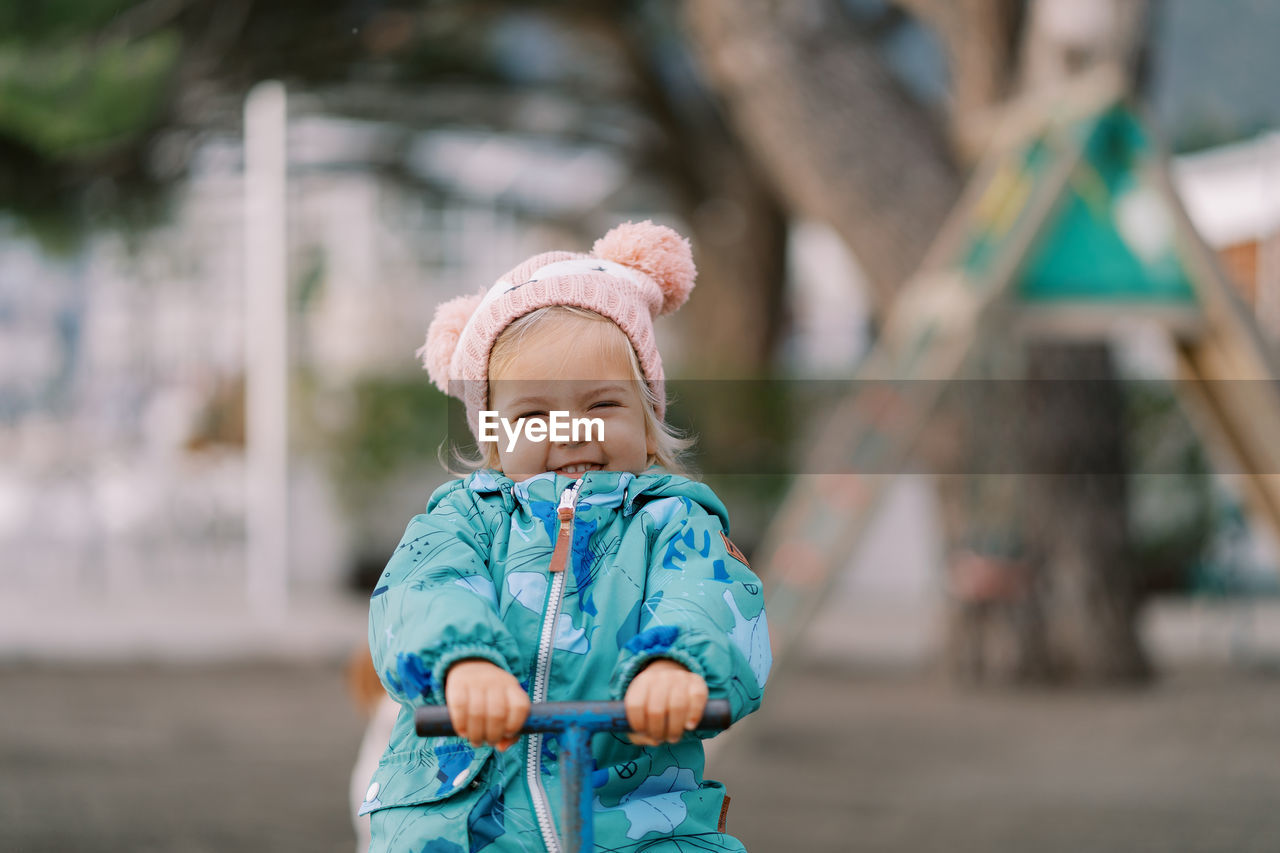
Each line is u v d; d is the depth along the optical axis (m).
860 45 9.46
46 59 9.79
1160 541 13.63
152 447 17.05
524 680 1.97
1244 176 13.72
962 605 9.75
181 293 17.19
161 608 13.28
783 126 9.26
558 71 12.84
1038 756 7.58
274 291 13.47
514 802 1.93
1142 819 6.21
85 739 8.06
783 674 6.50
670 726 1.74
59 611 13.05
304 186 14.28
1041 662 9.62
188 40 10.18
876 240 9.12
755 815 6.30
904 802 6.56
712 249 13.96
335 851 5.73
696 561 2.02
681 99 12.98
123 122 10.23
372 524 14.30
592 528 2.05
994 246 6.83
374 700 3.95
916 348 6.87
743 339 14.07
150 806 6.46
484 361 2.15
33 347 18.28
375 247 16.64
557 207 15.49
